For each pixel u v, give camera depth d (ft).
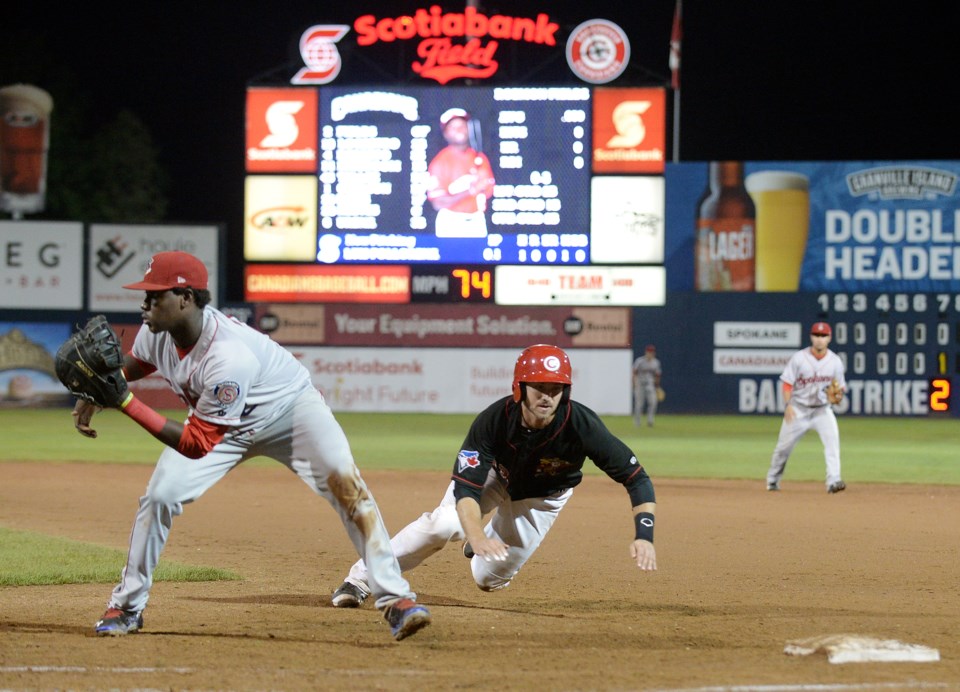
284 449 45.91
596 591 59.21
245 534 80.02
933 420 234.99
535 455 46.78
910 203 235.81
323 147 221.05
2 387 248.73
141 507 45.09
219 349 42.65
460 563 68.08
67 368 41.19
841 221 237.45
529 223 219.41
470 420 223.92
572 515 92.02
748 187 239.09
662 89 218.18
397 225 220.84
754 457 150.51
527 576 63.77
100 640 45.14
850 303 237.66
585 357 239.50
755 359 240.32
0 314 248.32
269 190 223.71
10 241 248.11
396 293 230.07
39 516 88.53
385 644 45.19
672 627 49.29
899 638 46.91
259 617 50.72
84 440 169.27
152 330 42.57
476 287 229.45
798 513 94.53
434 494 104.94
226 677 39.29
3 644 44.21
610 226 220.84
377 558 45.65
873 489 114.52
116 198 312.71
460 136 218.18
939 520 90.68
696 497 105.50
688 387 240.94
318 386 240.73
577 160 219.00
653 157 219.20
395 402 241.96
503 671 40.42
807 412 109.91
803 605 55.42
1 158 259.19
